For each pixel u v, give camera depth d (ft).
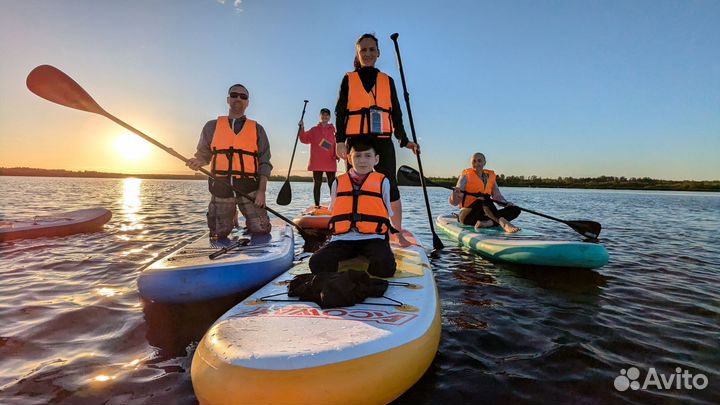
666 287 11.53
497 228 18.58
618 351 7.42
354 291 7.12
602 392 6.05
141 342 7.54
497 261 14.60
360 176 9.66
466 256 15.46
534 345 7.60
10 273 12.32
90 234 19.97
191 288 9.04
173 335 7.86
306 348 5.20
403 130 13.19
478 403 5.71
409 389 6.03
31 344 7.38
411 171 19.24
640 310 9.60
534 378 6.41
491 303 9.98
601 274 12.90
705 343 7.80
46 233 19.35
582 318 9.02
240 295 9.78
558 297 10.52
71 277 11.91
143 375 6.35
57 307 9.28
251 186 13.82
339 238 9.40
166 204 39.93
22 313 8.88
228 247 11.44
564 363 6.92
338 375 4.93
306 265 10.19
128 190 75.87
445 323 8.64
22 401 5.58
